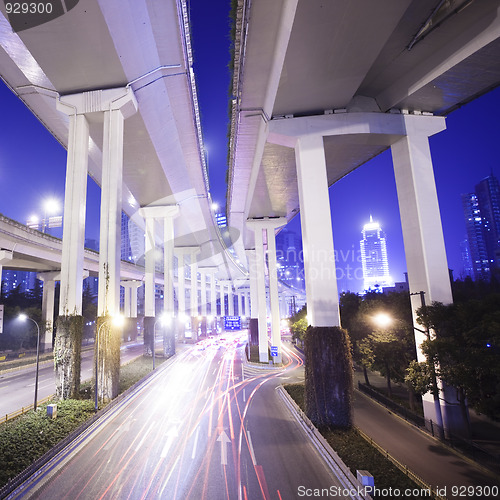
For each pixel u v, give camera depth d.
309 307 22.30
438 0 15.62
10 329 55.44
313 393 20.72
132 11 21.05
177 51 24.97
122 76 26.98
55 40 22.42
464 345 18.48
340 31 15.91
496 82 20.75
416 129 23.61
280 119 23.20
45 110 31.02
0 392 30.55
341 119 23.19
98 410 22.75
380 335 26.30
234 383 35.47
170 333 56.06
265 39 18.42
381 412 24.84
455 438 18.81
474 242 151.00
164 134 33.06
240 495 13.09
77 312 26.84
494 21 16.47
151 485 13.79
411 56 19.92
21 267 54.84
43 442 17.09
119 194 28.64
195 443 18.31
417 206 22.56
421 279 22.22
